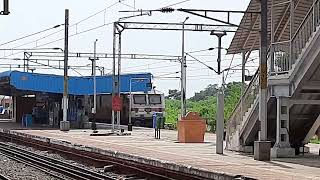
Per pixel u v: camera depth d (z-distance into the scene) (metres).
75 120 51.62
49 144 32.06
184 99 50.19
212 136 38.94
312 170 16.67
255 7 24.30
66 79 43.66
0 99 125.88
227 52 28.00
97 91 52.03
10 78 48.44
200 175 15.92
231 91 67.44
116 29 37.59
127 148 25.16
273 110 22.64
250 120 22.89
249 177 14.16
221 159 20.12
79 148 26.81
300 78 20.20
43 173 20.27
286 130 21.50
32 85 49.38
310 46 19.47
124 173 20.27
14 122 65.81
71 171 20.39
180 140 30.11
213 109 74.44
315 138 38.47
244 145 23.78
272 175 15.28
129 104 55.16
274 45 21.94
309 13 19.98
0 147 33.19
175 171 17.50
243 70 26.97
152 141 30.95
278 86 21.50
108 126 52.31
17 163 24.03
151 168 19.19
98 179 17.78
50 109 55.09
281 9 23.84
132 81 54.81
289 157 21.33
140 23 35.91
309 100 21.52
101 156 23.94
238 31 25.89
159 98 56.41
